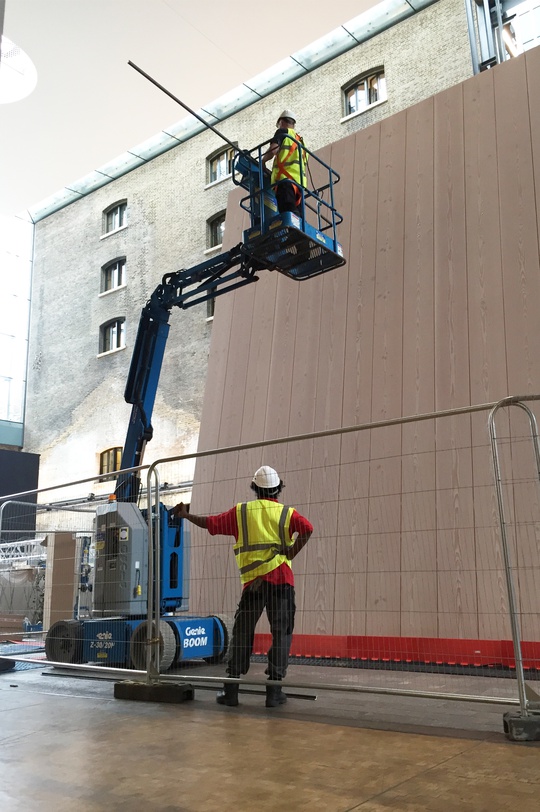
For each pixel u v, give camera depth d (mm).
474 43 13258
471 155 9367
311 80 20609
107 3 9406
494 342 8352
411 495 8367
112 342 24875
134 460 8766
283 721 4586
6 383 27156
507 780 3123
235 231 12320
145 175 24766
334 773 3332
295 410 9914
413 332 9117
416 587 8016
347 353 9695
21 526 12602
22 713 5160
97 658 7641
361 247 10109
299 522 5352
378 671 7199
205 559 9594
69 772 3496
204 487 10492
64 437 25266
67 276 26719
